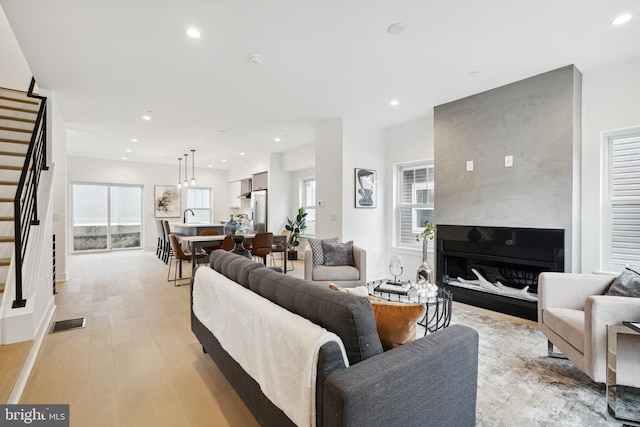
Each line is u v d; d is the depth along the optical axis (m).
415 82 3.43
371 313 1.29
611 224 3.06
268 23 2.36
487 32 2.49
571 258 3.02
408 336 1.42
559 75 3.09
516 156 3.39
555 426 1.68
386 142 5.33
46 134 3.53
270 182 7.59
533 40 2.60
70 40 2.57
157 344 2.70
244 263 2.14
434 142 4.21
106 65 3.01
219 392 2.01
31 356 2.30
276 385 1.34
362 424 1.04
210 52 2.79
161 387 2.06
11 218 3.10
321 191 5.13
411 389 1.19
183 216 9.55
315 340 1.17
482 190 3.68
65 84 3.45
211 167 9.98
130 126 5.15
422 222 4.94
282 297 1.60
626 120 2.92
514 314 3.39
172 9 2.18
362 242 4.98
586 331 1.91
